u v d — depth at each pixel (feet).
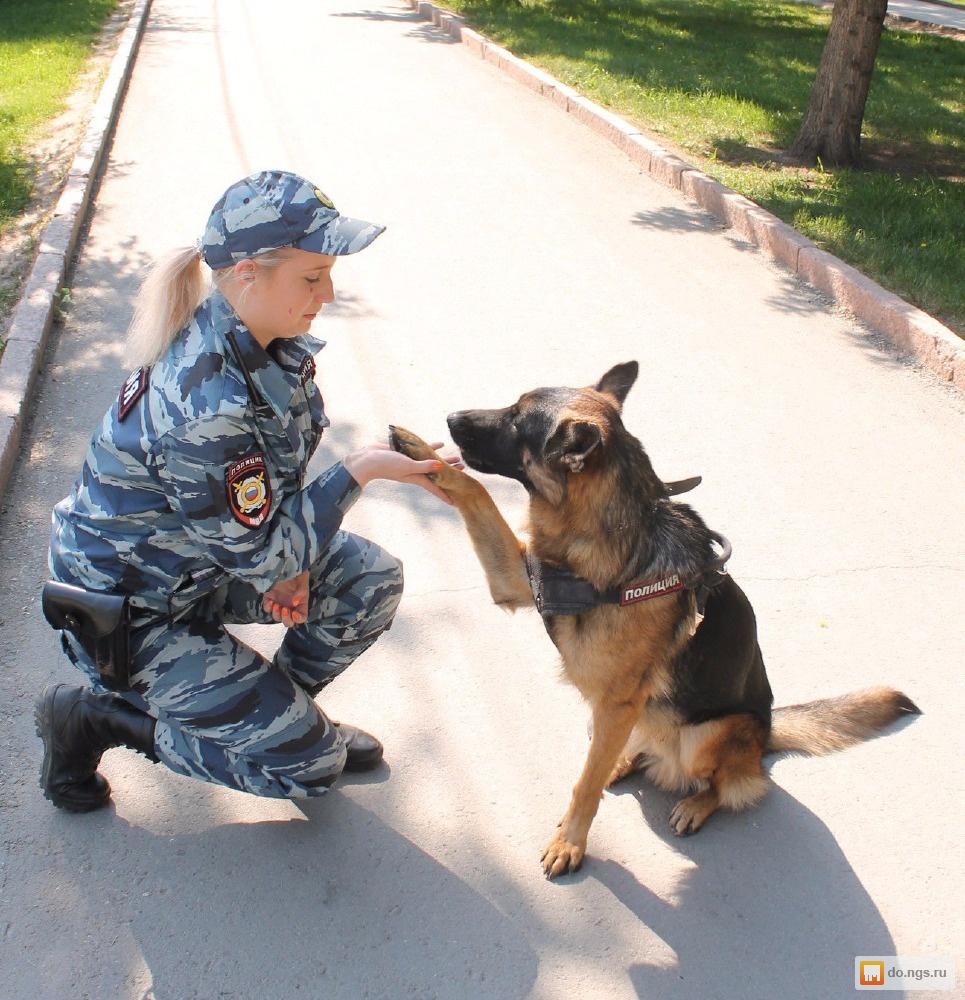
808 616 13.12
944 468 16.55
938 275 22.85
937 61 54.85
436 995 8.24
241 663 8.57
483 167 30.07
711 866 9.70
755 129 35.81
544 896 9.23
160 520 7.89
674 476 15.89
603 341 20.07
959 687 12.07
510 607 10.56
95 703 9.08
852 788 10.69
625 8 62.08
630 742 10.80
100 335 18.84
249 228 7.34
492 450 10.08
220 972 8.29
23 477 14.56
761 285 23.22
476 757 10.69
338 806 9.98
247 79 38.86
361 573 9.52
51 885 8.93
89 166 26.35
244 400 7.55
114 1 55.88
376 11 56.24
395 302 21.18
